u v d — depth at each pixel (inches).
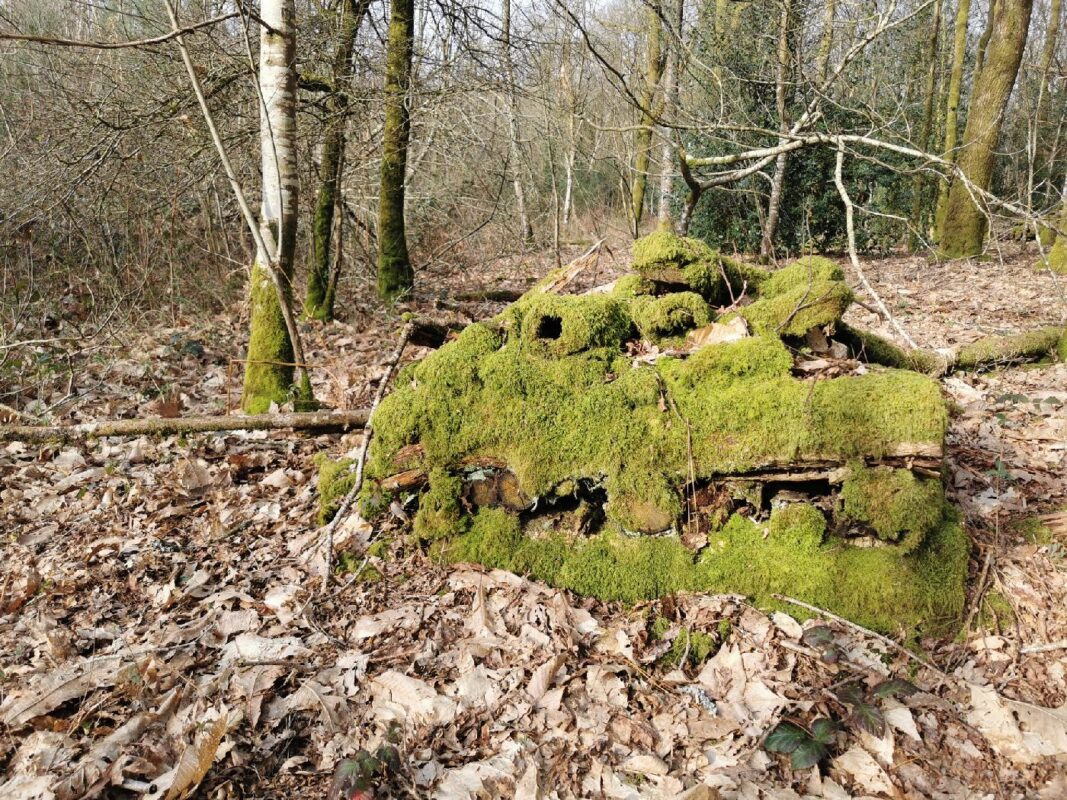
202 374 272.8
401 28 345.1
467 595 126.5
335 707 103.6
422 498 138.2
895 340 245.3
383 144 379.2
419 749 96.6
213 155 329.4
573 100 378.9
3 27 344.2
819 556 118.9
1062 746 93.0
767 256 438.0
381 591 130.7
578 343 131.3
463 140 417.4
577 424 126.7
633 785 90.8
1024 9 402.9
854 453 113.7
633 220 363.3
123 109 293.0
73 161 291.6
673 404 124.0
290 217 216.2
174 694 105.7
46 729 101.0
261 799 90.0
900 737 96.2
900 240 607.8
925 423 109.7
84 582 138.6
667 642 114.2
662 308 136.4
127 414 224.7
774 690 104.0
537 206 631.2
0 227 319.0
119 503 169.3
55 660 116.2
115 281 328.2
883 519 113.0
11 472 184.5
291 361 219.3
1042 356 218.7
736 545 123.4
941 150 578.2
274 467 186.2
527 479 127.6
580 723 100.2
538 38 369.1
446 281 466.6
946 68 697.6
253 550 149.4
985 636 111.8
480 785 90.4
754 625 115.0
